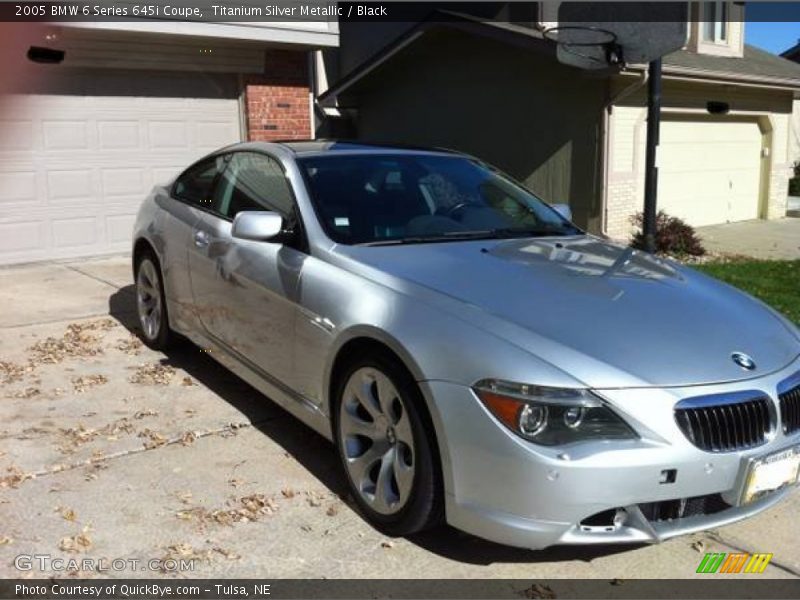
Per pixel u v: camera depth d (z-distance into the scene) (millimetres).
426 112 15930
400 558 3156
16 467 3865
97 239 9727
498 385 2828
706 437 2818
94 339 6109
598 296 3357
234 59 10359
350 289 3527
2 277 8492
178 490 3682
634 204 13578
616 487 2723
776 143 17062
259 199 4520
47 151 9164
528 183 14234
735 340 3174
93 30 8750
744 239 13906
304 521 3422
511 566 3119
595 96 12922
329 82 18812
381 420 3312
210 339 4844
